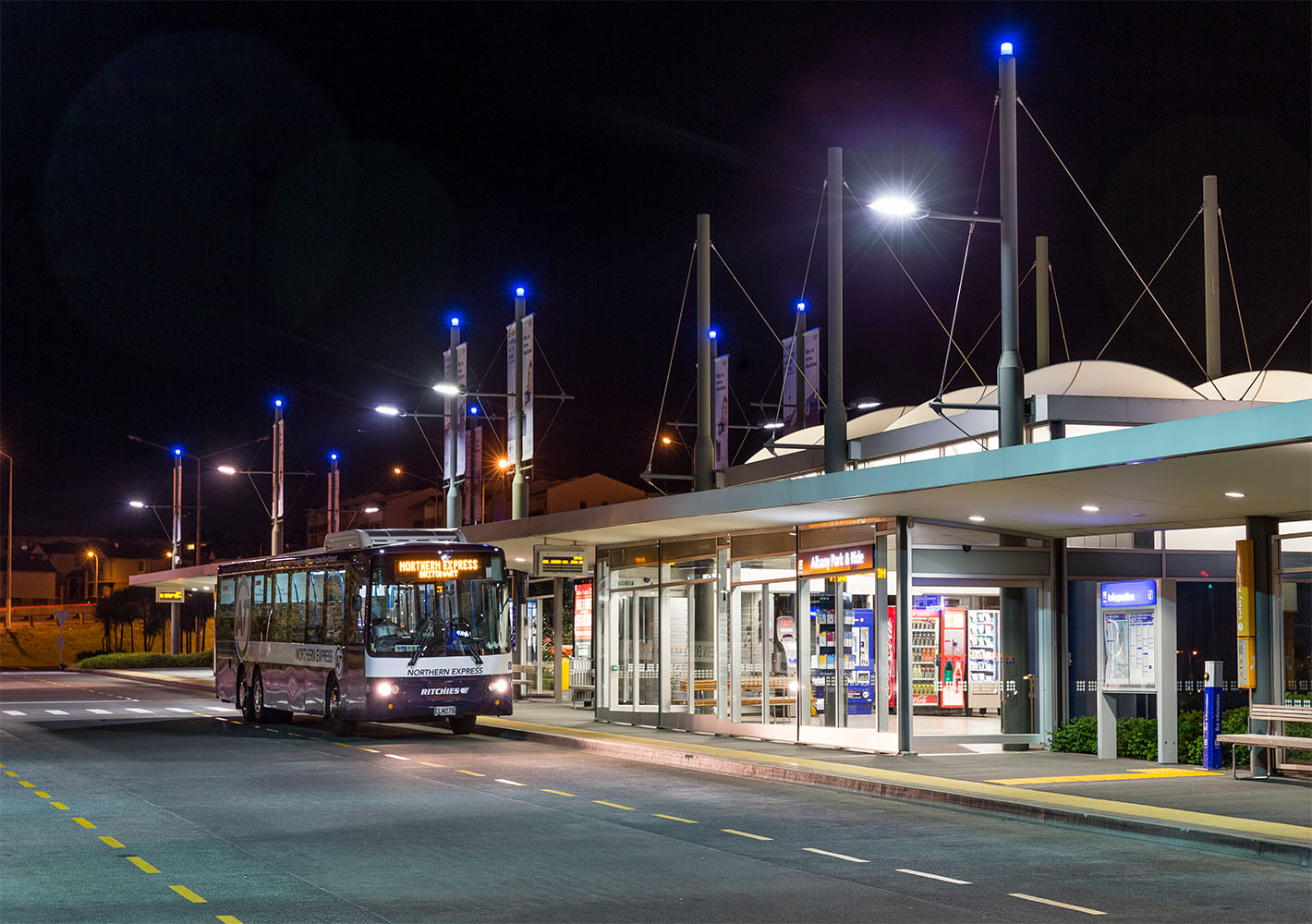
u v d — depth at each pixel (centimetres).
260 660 3159
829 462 2628
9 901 1045
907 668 2205
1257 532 1975
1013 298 2222
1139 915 1016
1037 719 2330
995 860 1261
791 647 2489
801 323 3400
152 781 1905
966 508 2064
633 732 2702
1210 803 1579
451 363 4534
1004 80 2281
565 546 3114
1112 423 2669
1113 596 2144
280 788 1819
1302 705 1922
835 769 1950
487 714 2709
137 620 12188
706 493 2322
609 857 1263
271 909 1016
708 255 3253
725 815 1568
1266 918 1005
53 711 3647
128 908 1017
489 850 1304
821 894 1091
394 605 2644
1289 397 3130
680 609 2814
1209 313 3803
